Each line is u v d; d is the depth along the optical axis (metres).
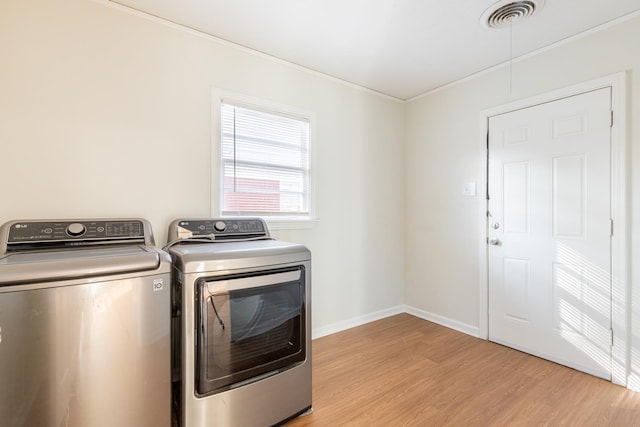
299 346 1.72
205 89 2.19
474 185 2.82
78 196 1.76
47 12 1.69
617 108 1.99
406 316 3.35
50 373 1.11
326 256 2.85
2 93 1.58
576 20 2.01
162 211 2.03
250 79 2.40
